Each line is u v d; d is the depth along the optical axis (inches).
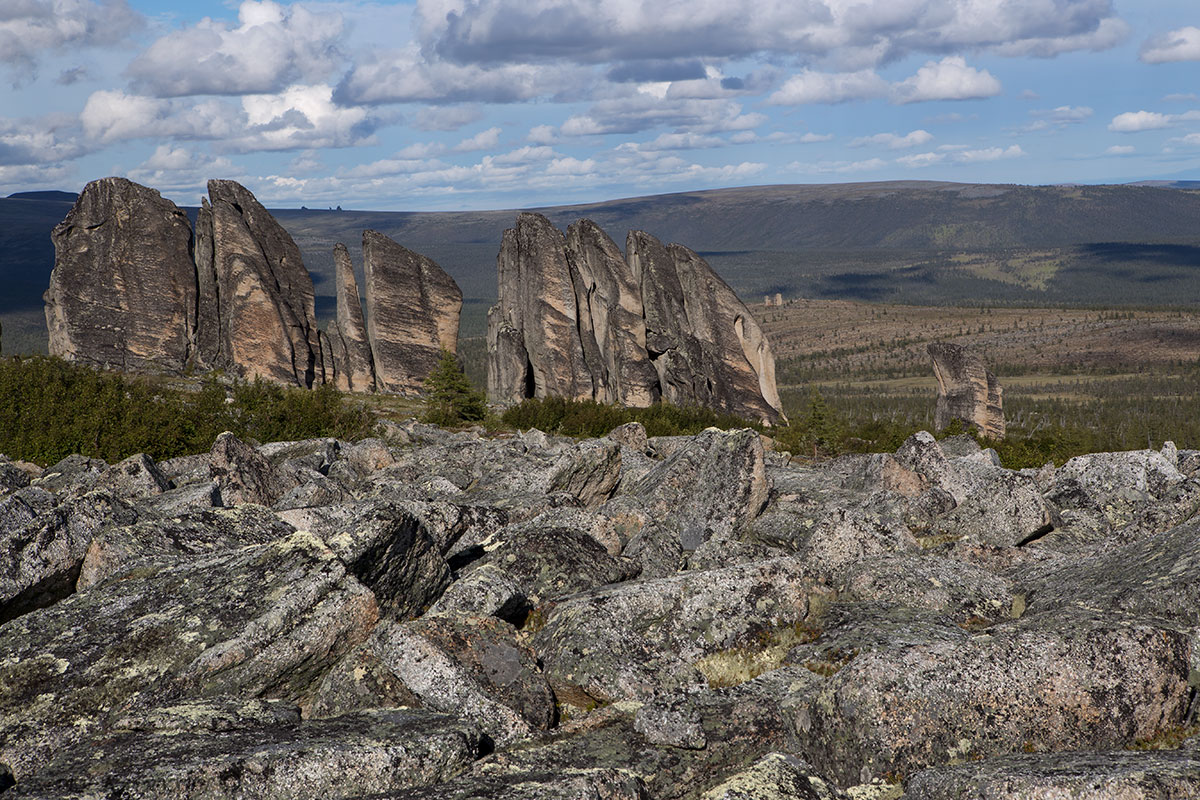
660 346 5255.9
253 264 4803.2
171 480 1167.0
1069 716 418.6
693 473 1013.8
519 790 367.2
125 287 4744.1
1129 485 975.0
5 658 503.5
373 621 547.8
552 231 5265.8
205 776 373.7
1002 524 840.9
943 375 6122.1
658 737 439.5
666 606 573.3
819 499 1021.2
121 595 562.6
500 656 514.3
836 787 391.5
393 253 5211.6
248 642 509.4
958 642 439.2
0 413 1946.4
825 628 585.0
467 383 3951.8
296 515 776.9
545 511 845.8
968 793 357.7
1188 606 514.9
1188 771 348.5
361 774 392.8
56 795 359.3
